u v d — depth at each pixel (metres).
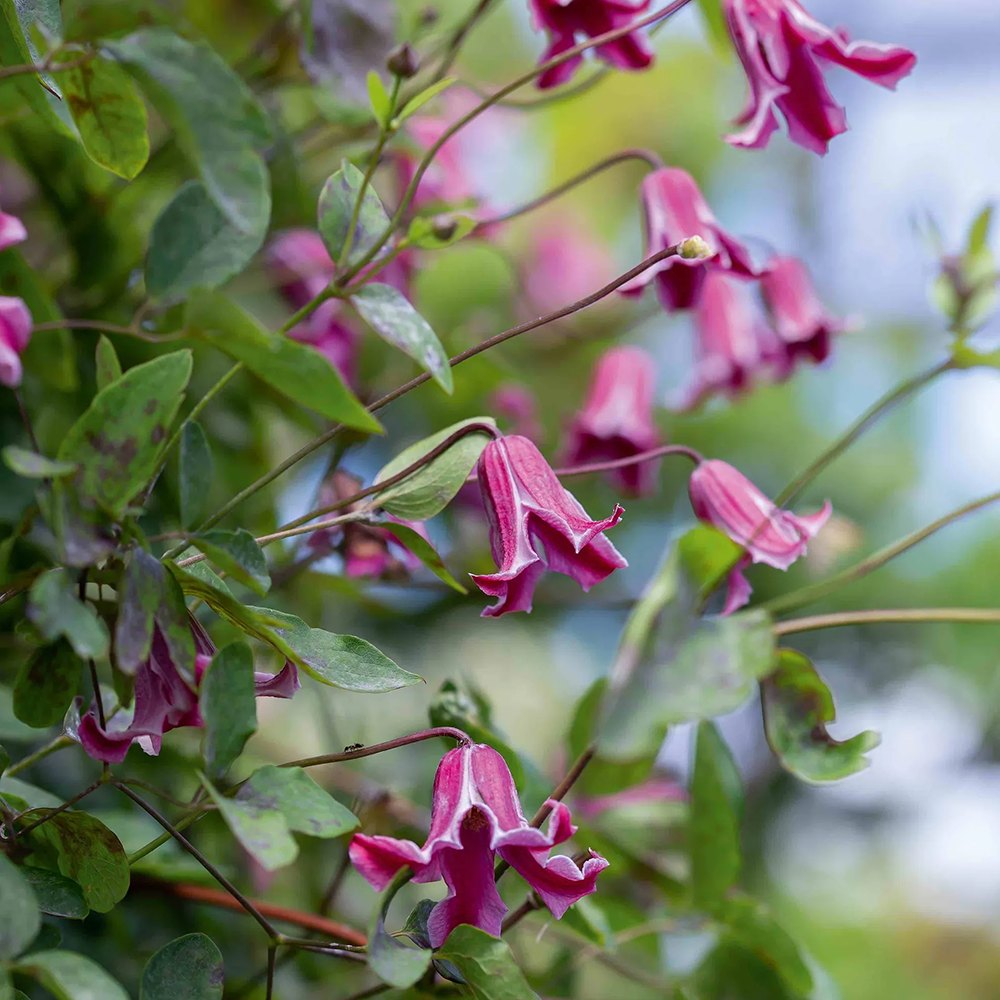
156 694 0.94
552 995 1.14
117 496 0.92
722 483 1.06
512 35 1.56
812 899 1.85
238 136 0.92
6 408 1.10
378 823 1.12
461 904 0.96
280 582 1.14
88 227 1.13
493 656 1.49
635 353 1.28
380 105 0.97
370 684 0.97
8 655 1.08
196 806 0.95
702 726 1.09
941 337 1.18
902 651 1.77
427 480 1.01
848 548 1.20
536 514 0.99
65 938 1.08
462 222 0.97
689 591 1.03
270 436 1.20
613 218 1.95
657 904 1.15
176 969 0.94
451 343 1.26
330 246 0.97
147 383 0.92
